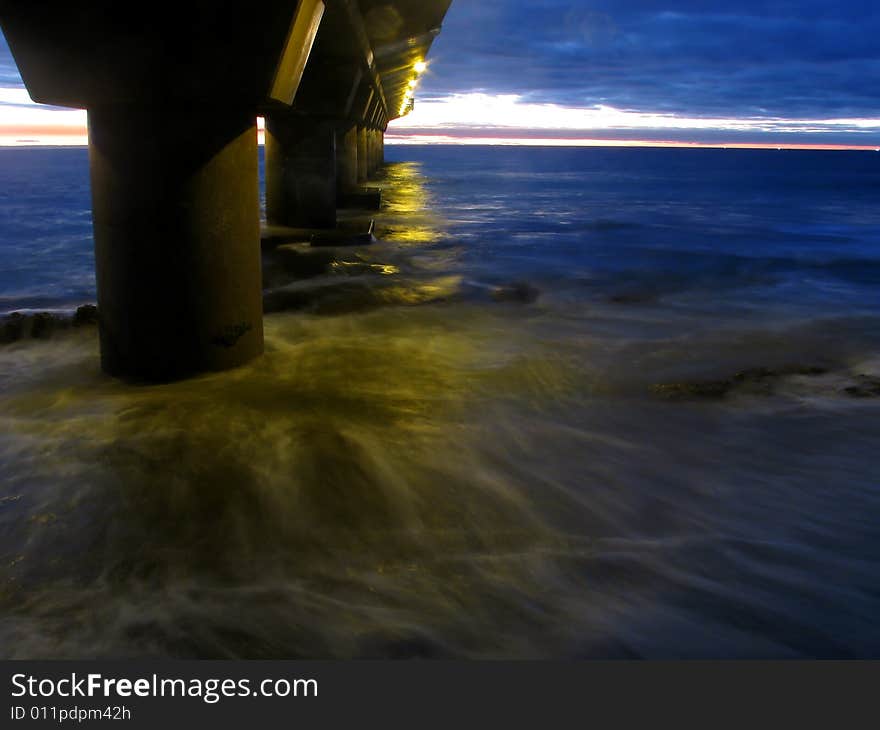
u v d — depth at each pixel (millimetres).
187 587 3395
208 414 5500
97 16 5227
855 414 5992
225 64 5473
